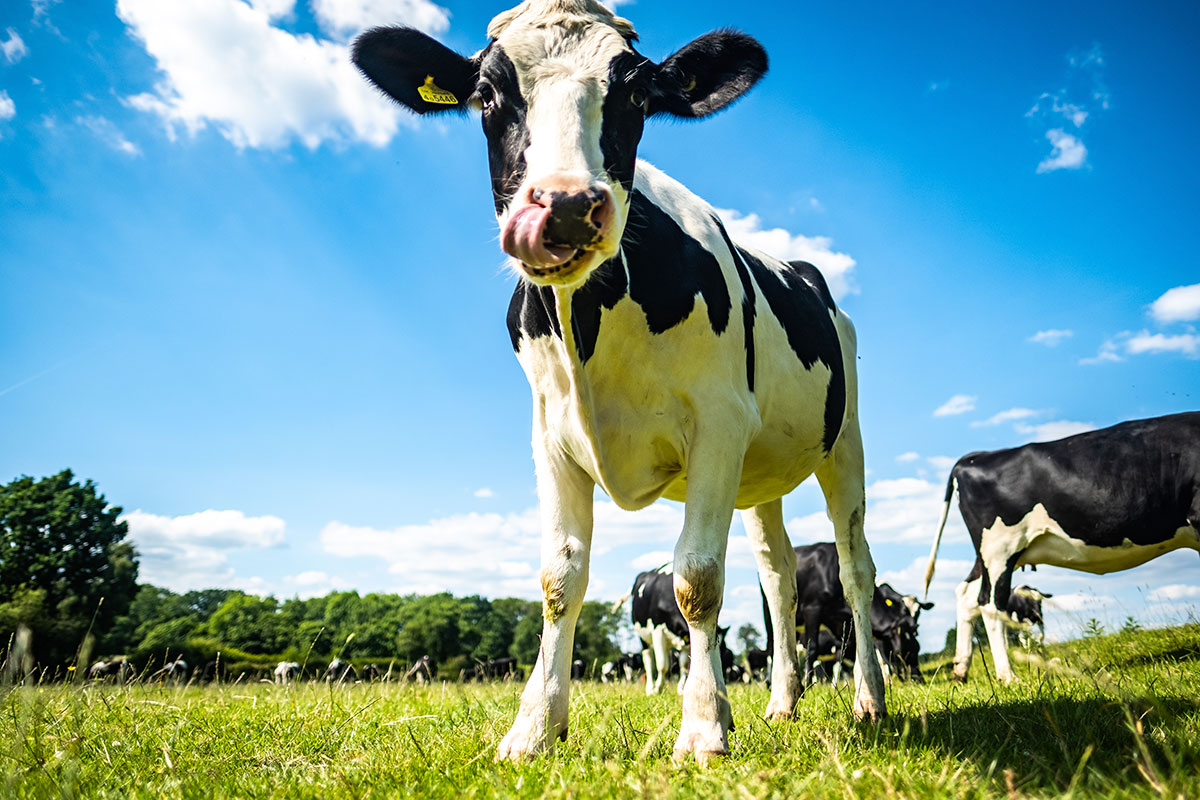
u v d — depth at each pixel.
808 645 12.87
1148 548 8.73
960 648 9.62
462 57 3.55
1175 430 8.60
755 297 4.26
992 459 9.63
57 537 39.03
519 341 3.71
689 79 3.68
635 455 3.51
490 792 2.31
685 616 3.16
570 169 2.84
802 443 4.73
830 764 2.45
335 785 2.55
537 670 3.23
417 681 8.18
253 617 47.84
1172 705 3.60
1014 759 2.74
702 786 2.24
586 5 3.46
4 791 2.45
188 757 3.16
